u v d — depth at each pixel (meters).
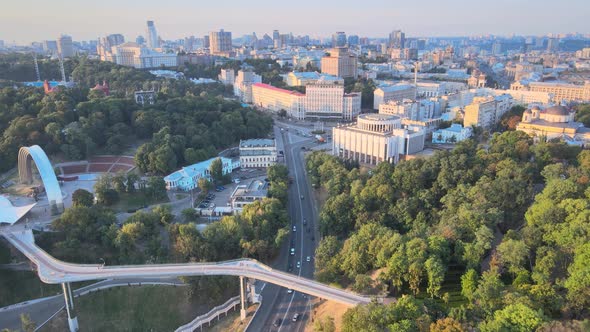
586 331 140.38
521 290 172.00
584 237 185.88
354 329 168.88
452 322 154.75
